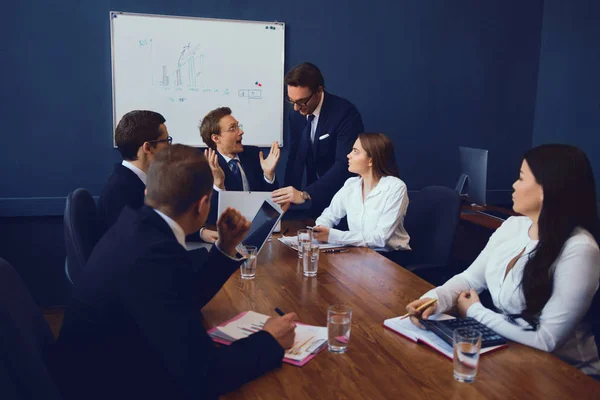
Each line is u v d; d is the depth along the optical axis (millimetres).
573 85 4309
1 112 3541
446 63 4324
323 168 3457
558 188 1555
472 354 1274
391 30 4148
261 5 3873
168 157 1352
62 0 3535
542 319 1533
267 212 2199
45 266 3768
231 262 1704
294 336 1393
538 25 4535
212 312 1722
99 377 1252
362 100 4180
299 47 3992
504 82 4512
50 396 1144
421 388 1260
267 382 1280
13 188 3631
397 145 4312
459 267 3719
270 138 4051
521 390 1253
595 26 4102
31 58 3541
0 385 1030
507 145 4613
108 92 3705
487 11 4367
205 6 3779
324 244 2621
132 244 1261
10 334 1120
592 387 1272
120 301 1211
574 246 1551
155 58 3742
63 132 3666
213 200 2924
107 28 3639
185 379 1149
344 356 1420
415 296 1889
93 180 3771
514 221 1878
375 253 2480
